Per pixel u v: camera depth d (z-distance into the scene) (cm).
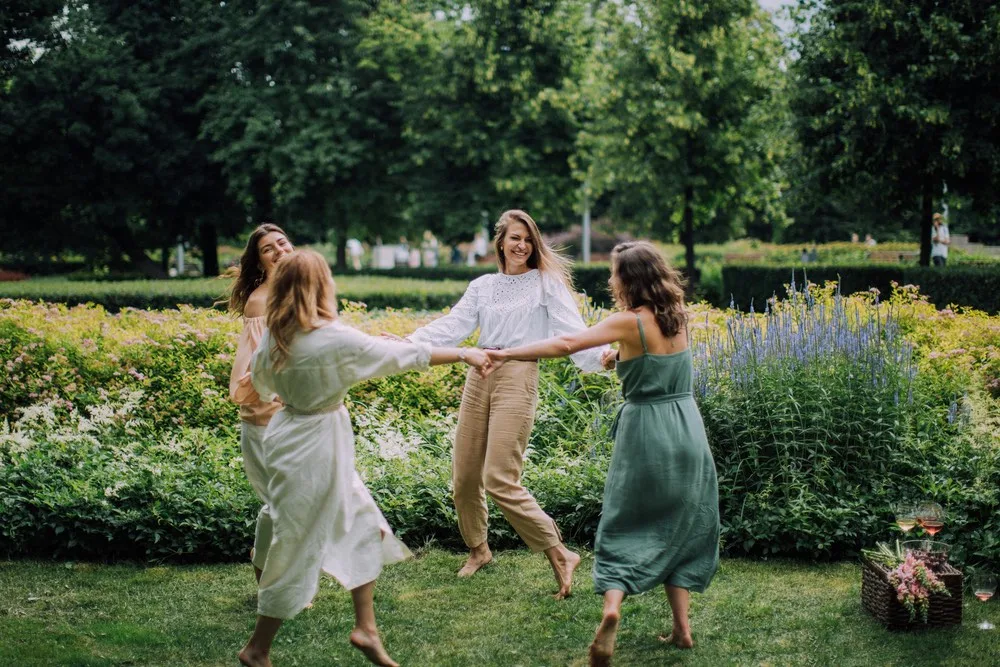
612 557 351
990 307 1172
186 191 2231
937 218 1825
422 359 348
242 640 374
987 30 1241
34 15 2125
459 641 373
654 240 2391
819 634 372
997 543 436
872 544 461
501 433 421
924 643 362
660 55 1650
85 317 772
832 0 1373
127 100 2078
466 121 1980
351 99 2103
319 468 334
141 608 408
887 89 1282
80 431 583
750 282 1552
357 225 2283
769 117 1520
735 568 453
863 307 596
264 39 2052
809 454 483
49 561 473
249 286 409
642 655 357
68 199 2186
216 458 545
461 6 1972
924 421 511
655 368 354
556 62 1984
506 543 489
